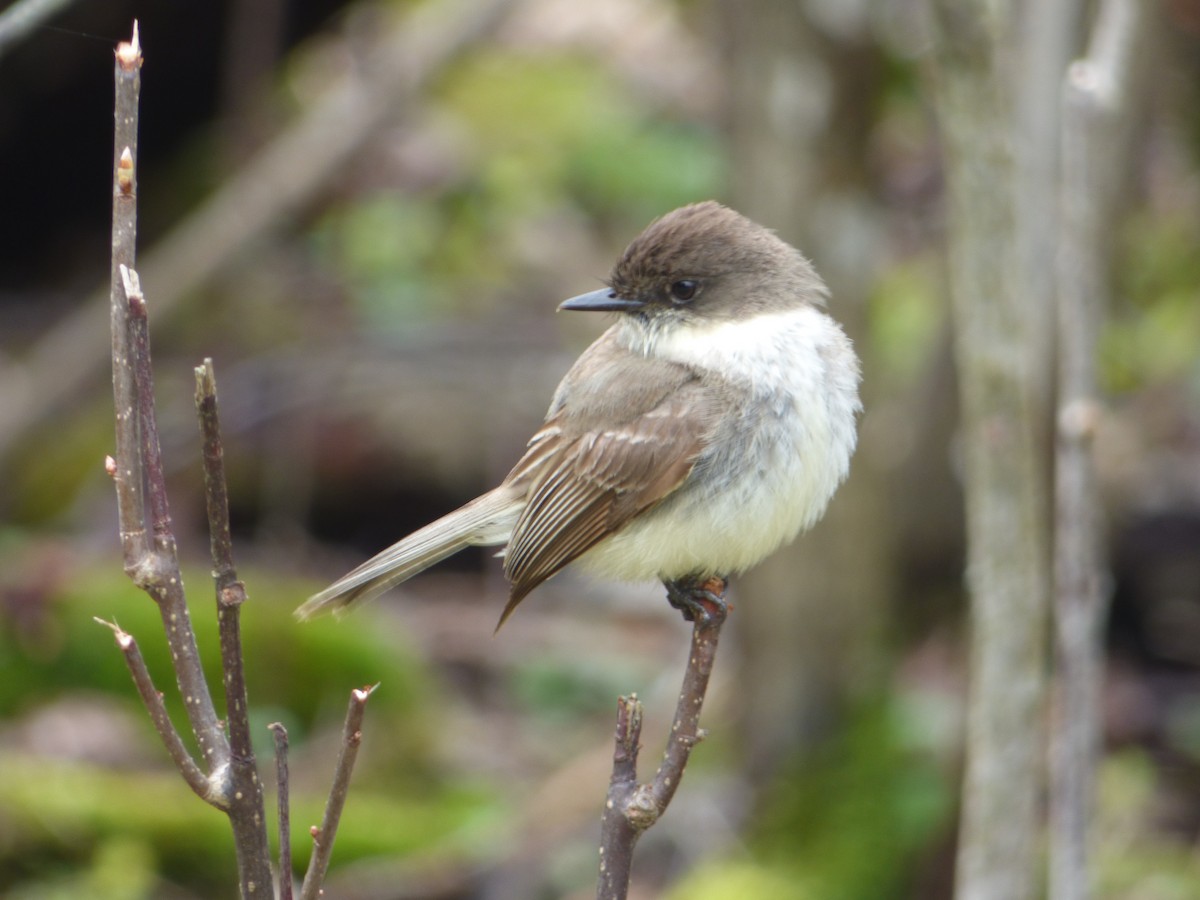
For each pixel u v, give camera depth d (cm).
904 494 1175
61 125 1490
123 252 394
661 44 1912
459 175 1711
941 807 999
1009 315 670
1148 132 960
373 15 1681
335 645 1156
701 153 1730
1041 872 955
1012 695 690
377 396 1388
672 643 1312
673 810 1098
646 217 1686
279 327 1480
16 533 1258
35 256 1603
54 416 1288
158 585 398
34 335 1470
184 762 395
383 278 1573
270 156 1316
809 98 1039
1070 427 661
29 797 987
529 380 1418
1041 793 980
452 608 1352
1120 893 1005
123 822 989
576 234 1673
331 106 1285
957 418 1141
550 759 1161
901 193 1537
